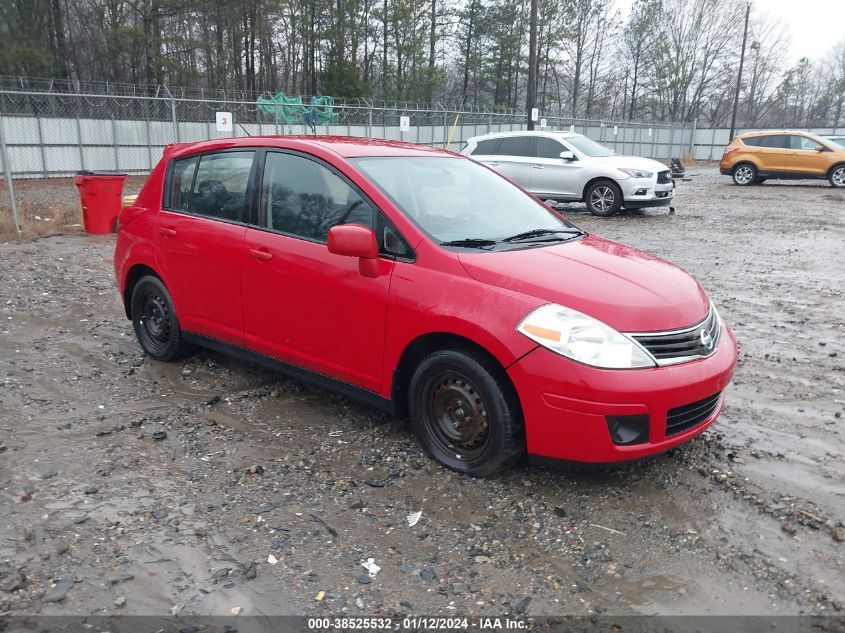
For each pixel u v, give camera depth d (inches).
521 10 2169.0
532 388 129.8
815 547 123.9
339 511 132.6
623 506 135.9
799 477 148.8
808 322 270.2
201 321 194.5
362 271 150.4
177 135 839.7
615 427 128.1
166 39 1358.3
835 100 2672.2
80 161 920.9
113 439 161.0
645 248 432.5
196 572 113.1
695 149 1943.9
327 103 1222.3
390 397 153.6
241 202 182.5
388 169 167.5
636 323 131.0
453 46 2209.6
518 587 112.0
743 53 1894.7
